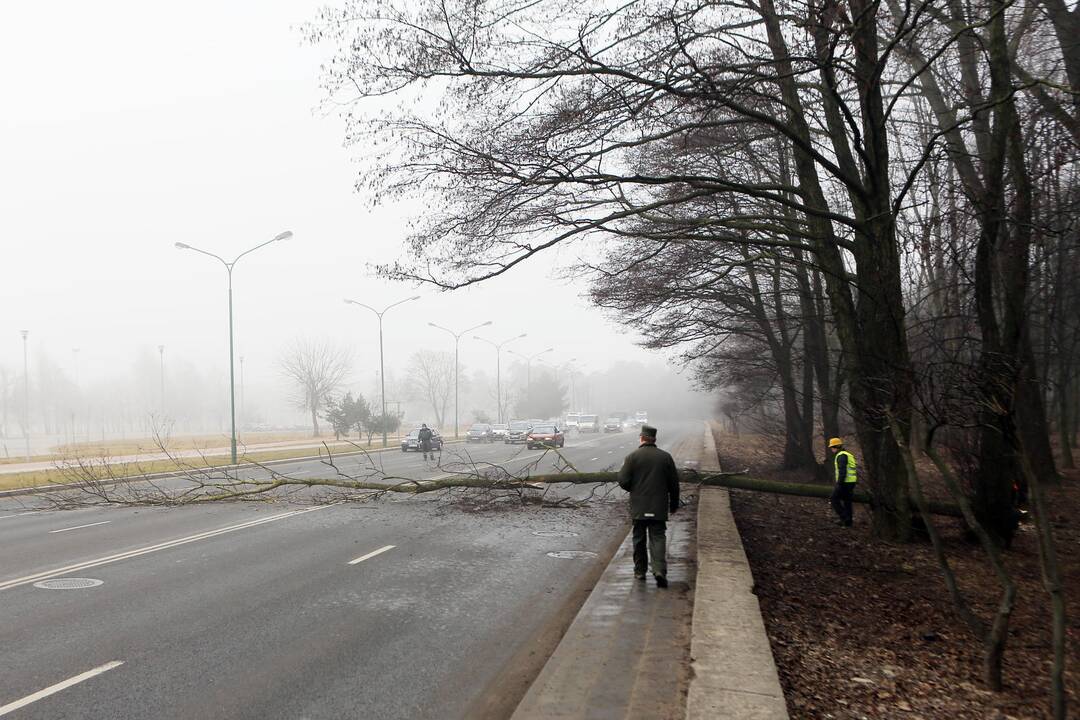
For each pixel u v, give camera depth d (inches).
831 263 479.8
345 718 205.8
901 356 429.4
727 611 277.4
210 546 483.2
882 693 212.4
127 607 323.9
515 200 427.8
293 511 668.7
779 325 885.2
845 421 940.0
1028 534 494.9
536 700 204.4
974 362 295.1
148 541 507.2
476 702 218.2
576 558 443.2
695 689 197.2
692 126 386.0
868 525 544.1
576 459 1364.4
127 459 1588.3
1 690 224.4
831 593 338.6
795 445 968.9
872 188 432.8
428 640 277.6
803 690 213.0
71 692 223.1
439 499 746.2
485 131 410.3
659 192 594.9
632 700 204.5
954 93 643.5
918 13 349.1
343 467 1270.9
